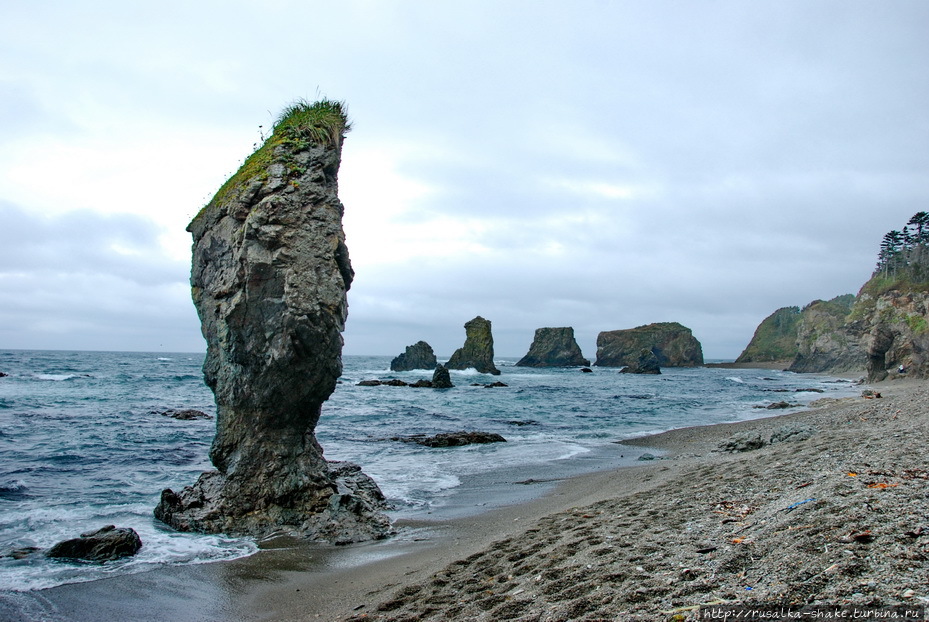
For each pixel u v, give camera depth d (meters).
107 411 36.19
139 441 24.31
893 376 72.69
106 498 14.52
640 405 49.41
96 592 8.69
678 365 182.50
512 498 15.20
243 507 12.40
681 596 5.47
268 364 12.24
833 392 64.62
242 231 12.45
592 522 10.01
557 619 5.62
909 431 13.68
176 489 15.83
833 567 5.18
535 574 7.33
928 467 8.59
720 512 8.84
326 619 7.37
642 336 183.62
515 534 10.37
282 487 12.59
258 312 12.25
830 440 14.83
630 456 22.44
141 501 14.35
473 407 46.47
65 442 23.25
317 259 12.47
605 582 6.34
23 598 8.33
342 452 23.09
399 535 11.98
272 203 12.13
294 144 13.12
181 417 33.88
